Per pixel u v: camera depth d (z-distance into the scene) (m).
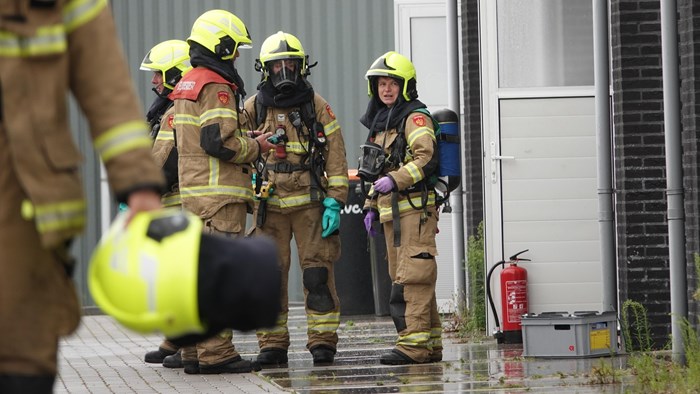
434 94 36.00
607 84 22.12
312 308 21.84
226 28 19.98
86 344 27.81
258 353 24.36
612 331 21.69
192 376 20.47
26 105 7.18
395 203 20.70
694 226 18.84
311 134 21.48
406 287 20.98
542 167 25.36
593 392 16.88
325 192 21.73
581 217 25.30
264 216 21.45
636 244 22.39
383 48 38.81
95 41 7.31
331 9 38.88
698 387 16.22
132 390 18.80
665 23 19.20
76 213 7.26
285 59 20.94
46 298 7.29
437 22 35.94
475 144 31.20
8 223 7.20
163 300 6.96
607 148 22.08
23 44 7.18
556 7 25.38
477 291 27.38
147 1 39.06
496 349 23.58
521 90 25.36
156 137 22.52
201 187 19.88
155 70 22.39
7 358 7.16
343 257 33.28
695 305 18.89
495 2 25.39
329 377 19.61
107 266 7.11
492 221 25.36
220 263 7.08
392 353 21.22
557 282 25.30
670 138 19.25
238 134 19.91
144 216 7.21
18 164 7.14
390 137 20.95
